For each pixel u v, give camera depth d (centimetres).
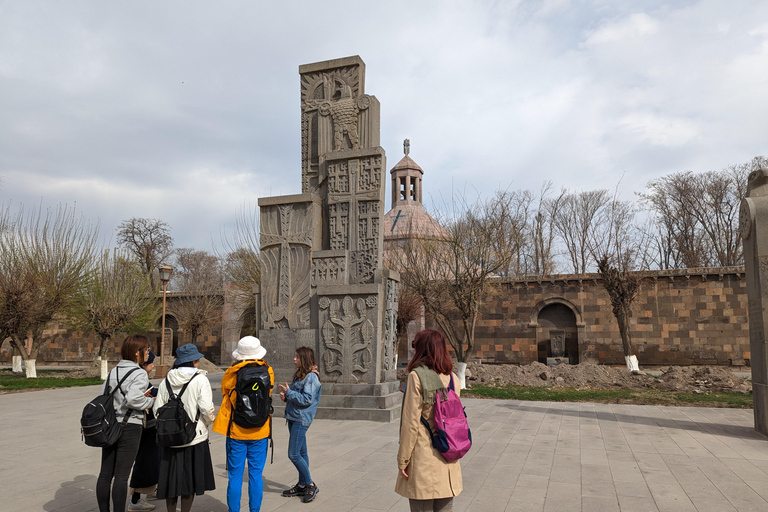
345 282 1134
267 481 593
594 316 2661
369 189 1153
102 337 2297
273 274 1184
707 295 2514
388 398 1037
